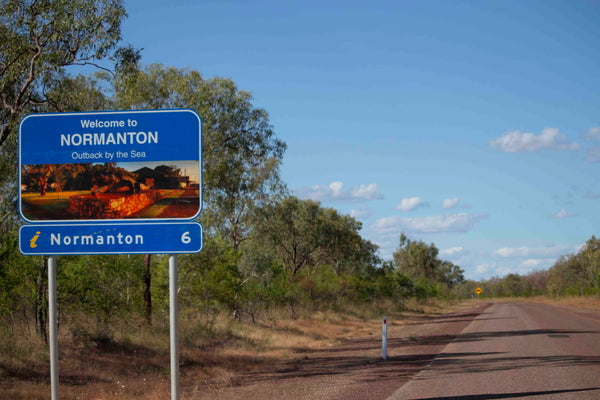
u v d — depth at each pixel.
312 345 21.12
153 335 18.77
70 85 16.27
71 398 10.46
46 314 15.35
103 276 16.89
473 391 10.01
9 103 14.81
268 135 24.30
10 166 15.01
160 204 8.90
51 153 9.07
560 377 11.50
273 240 36.03
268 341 20.95
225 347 19.05
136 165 8.98
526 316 36.31
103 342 16.02
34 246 8.91
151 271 22.61
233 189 23.47
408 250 100.88
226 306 24.00
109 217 8.92
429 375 12.17
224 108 23.03
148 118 9.01
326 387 10.96
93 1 13.69
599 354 15.59
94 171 9.01
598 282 78.12
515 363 13.94
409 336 23.67
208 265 22.48
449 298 94.44
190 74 22.39
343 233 55.84
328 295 38.91
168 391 11.26
